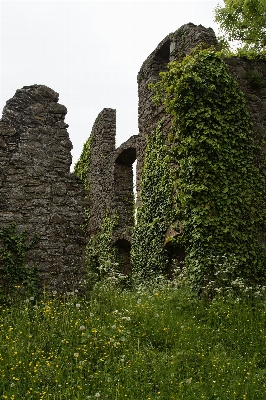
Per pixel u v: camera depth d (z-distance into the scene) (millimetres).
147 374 4906
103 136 16688
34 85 7902
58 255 7207
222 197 8570
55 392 4395
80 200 7637
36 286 6922
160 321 6363
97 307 6469
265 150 9391
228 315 6836
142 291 8609
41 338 5426
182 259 9805
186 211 8734
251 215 8766
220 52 9383
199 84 8836
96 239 15844
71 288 7109
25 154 7492
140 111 12664
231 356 5621
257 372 5211
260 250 8672
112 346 5277
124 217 14891
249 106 9578
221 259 8273
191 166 8633
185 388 4648
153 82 12070
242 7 12797
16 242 7016
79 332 5586
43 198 7387
